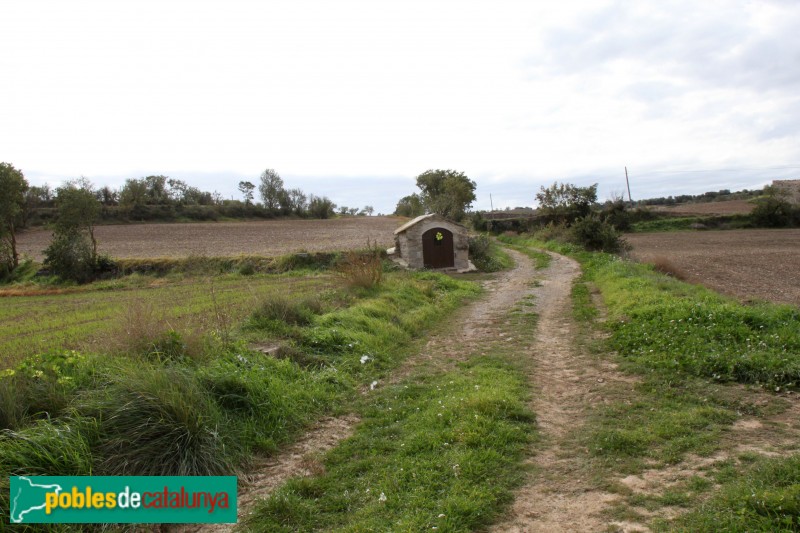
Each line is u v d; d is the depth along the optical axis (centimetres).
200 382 593
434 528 368
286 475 505
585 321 1162
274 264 2911
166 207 8331
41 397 525
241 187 10900
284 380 716
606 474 449
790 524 327
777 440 490
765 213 5800
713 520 350
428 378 807
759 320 848
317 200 10112
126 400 504
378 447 549
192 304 1557
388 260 2788
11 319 1708
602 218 5281
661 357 777
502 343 1021
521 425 567
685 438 504
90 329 1349
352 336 977
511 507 406
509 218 6569
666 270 2020
